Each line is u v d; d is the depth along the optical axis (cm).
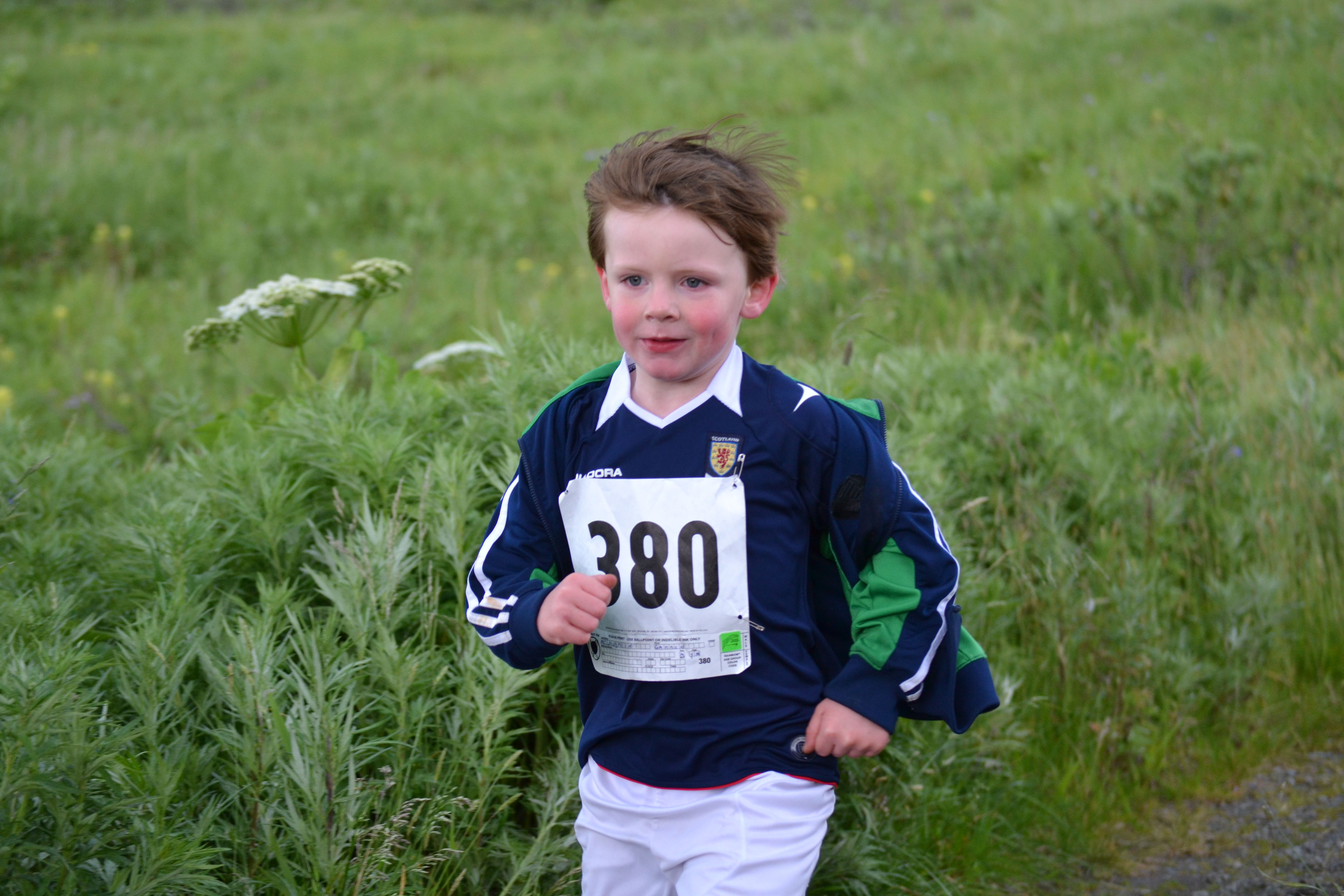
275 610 214
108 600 243
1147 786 294
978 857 259
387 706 213
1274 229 666
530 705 240
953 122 1024
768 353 605
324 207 963
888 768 248
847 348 346
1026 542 344
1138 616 315
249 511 245
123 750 185
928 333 599
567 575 176
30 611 211
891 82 1209
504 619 165
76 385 611
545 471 172
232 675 186
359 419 280
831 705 161
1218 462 389
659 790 165
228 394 604
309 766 181
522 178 1024
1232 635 323
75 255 864
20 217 876
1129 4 1340
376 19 1908
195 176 998
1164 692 314
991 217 709
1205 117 866
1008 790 278
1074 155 871
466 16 1938
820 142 1034
